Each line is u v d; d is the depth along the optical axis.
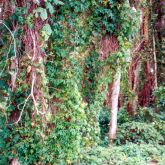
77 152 7.96
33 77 6.95
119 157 8.55
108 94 10.99
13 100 7.21
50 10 6.85
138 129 11.09
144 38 14.12
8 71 7.00
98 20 8.89
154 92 13.90
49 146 7.62
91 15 8.72
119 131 11.24
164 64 15.37
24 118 7.30
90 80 9.25
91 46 8.98
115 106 10.88
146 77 14.77
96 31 8.91
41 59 7.02
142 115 13.03
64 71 7.85
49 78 7.69
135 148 9.37
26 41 6.93
